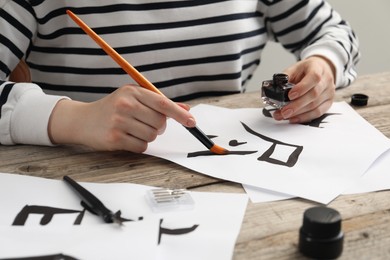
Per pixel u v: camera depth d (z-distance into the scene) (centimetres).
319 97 77
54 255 46
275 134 72
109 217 50
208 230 50
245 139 71
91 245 47
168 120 77
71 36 89
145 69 93
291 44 110
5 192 57
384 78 97
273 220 52
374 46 167
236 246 48
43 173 62
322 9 108
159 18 92
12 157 67
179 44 94
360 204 55
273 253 47
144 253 46
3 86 74
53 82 94
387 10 163
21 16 84
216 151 66
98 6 89
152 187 58
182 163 64
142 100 67
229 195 56
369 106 83
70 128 68
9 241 48
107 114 67
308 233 46
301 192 57
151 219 51
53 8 87
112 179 60
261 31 107
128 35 90
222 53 97
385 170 62
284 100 75
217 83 99
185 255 46
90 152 68
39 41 91
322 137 71
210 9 95
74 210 53
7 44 83
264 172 61
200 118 78
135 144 66
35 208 53
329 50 95
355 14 162
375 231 50
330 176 60
